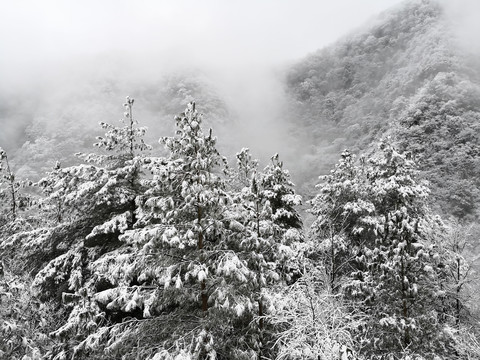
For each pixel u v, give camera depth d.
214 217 9.63
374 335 11.33
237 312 7.74
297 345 8.99
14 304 10.61
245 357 8.38
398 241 11.56
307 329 9.33
